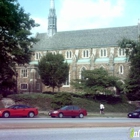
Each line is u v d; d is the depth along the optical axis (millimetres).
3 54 51344
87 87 62094
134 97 67500
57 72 75812
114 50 89000
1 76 56438
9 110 38750
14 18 47500
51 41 101188
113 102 63062
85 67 89250
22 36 52438
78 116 43188
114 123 27406
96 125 24797
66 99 53656
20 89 90188
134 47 61469
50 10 105125
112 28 95688
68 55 96062
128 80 66188
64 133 20203
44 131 20812
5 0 44969
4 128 21547
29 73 89562
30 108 40375
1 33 48719
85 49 93625
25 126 22484
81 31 99562
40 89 88938
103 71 63531
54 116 41625
